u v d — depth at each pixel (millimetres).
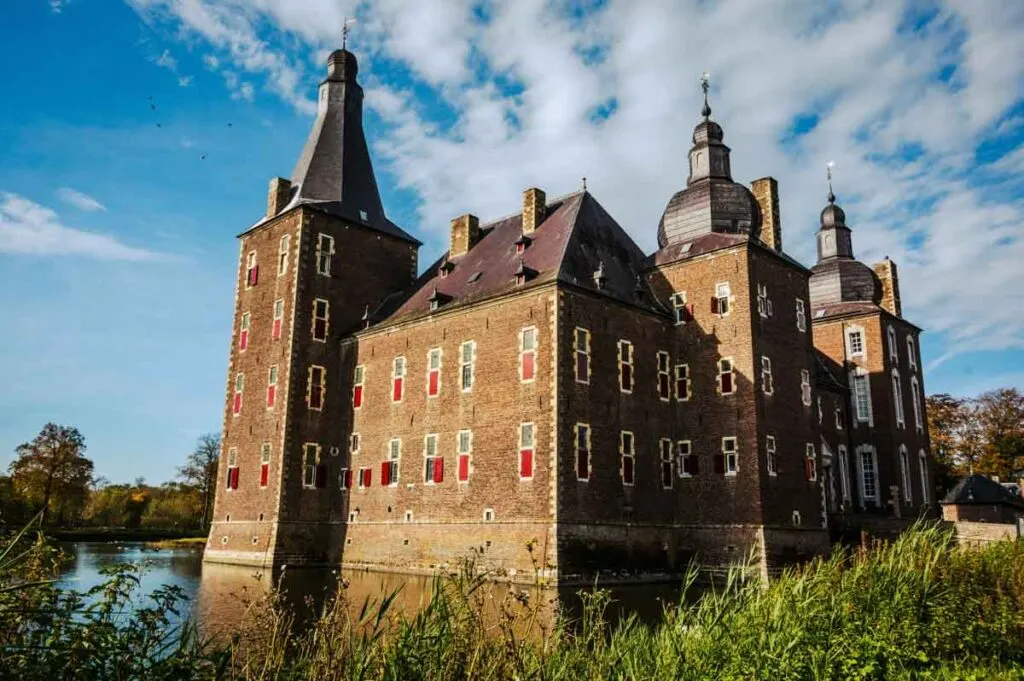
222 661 7219
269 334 37656
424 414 32625
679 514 31219
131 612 8250
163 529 73812
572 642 9938
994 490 47906
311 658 7613
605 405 29297
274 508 34531
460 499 30109
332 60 42875
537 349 28609
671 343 33031
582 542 27031
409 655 7371
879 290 47844
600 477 28391
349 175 40531
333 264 38094
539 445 27672
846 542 33812
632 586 26672
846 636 10719
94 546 45938
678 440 31969
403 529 32188
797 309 33719
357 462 35406
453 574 8930
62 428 62094
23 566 6957
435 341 32969
